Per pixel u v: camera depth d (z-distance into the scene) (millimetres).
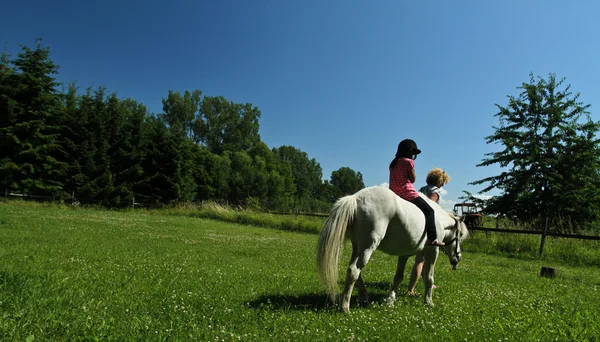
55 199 32750
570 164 22906
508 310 5410
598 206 21875
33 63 33156
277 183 70938
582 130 23219
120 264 7469
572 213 22406
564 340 4059
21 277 4941
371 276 8453
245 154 77188
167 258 8781
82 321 3676
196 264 8180
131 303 4562
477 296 6418
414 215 5570
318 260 4977
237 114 90562
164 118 85125
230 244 13172
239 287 6059
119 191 36000
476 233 18078
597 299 6828
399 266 6043
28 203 28922
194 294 5184
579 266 13547
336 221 5059
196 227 20047
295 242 15984
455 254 6980
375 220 5133
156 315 4203
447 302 6043
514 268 12000
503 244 16562
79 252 8523
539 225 21141
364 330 4145
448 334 4137
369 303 5754
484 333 4191
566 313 5398
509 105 25328
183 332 3619
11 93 31953
